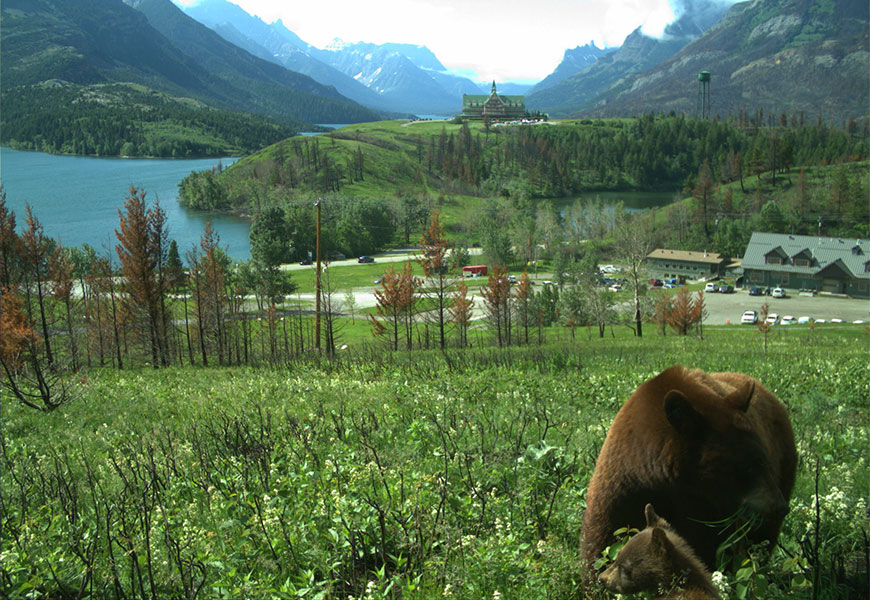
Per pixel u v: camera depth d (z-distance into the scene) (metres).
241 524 6.14
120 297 44.66
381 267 138.25
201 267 48.78
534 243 146.75
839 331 64.38
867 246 115.00
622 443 4.18
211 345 48.78
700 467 3.76
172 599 5.00
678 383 4.07
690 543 3.92
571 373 16.47
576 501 5.94
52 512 7.44
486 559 4.70
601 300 62.88
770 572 4.39
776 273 120.12
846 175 172.25
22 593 5.01
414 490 6.39
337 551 5.38
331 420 11.32
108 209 195.12
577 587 4.32
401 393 14.14
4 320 19.83
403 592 4.47
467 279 126.12
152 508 6.61
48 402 17.94
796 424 10.07
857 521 5.32
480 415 10.84
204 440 10.79
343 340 65.62
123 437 12.57
